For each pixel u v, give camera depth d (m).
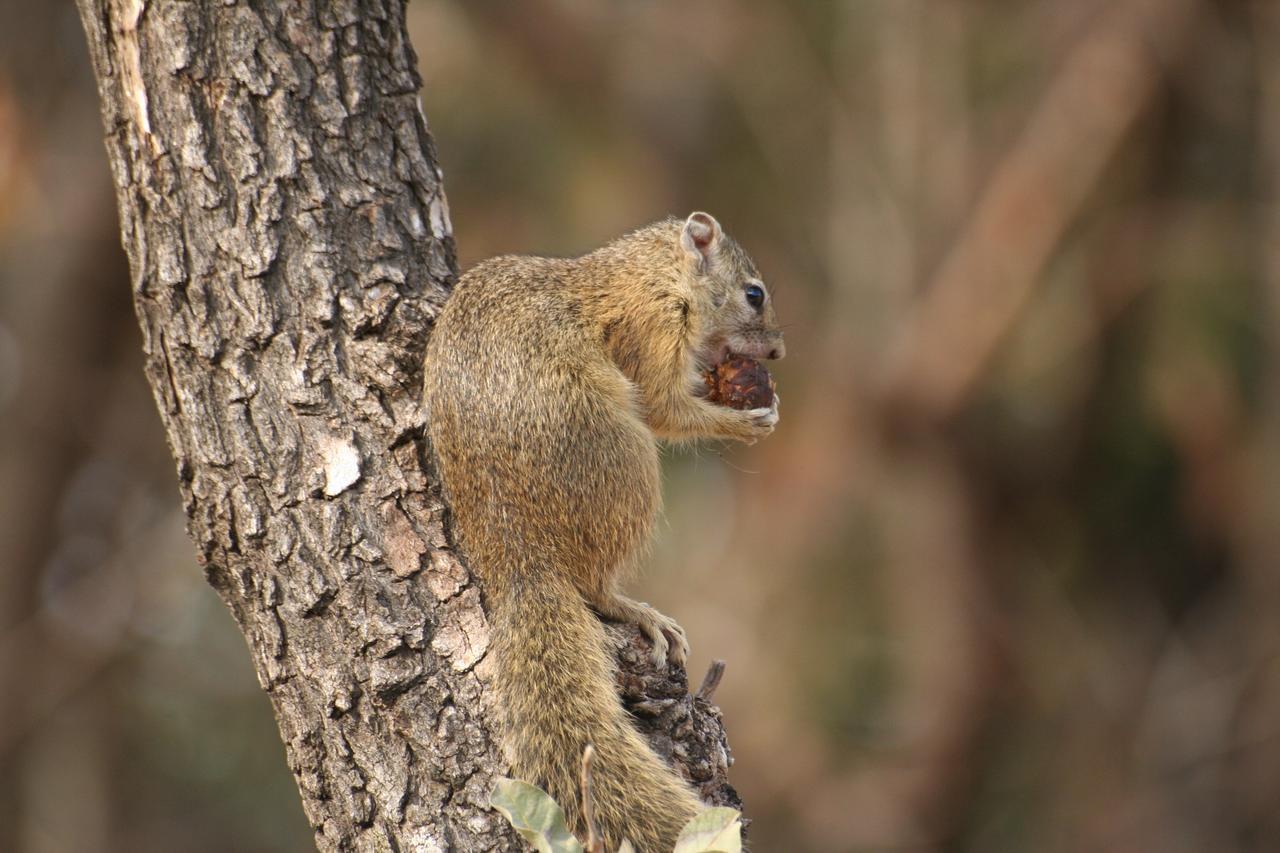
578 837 5.85
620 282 7.75
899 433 18.08
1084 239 18.34
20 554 17.97
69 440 18.06
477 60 18.83
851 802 18.05
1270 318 18.02
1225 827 17.94
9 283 18.66
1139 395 18.88
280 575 5.82
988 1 19.72
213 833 20.39
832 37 20.52
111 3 6.23
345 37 6.51
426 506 5.97
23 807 18.25
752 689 18.05
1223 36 17.89
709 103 20.64
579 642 6.30
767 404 8.33
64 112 17.94
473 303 6.67
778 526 18.64
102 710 19.66
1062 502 19.66
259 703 20.86
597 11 19.64
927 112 19.48
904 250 19.19
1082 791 18.33
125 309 18.19
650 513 7.00
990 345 17.36
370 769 5.60
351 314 6.20
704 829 4.91
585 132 19.31
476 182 18.75
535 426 6.61
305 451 5.94
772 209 20.67
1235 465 18.25
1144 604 19.97
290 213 6.23
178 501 19.53
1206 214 18.38
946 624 18.39
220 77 6.24
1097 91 17.56
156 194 6.17
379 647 5.69
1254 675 18.20
